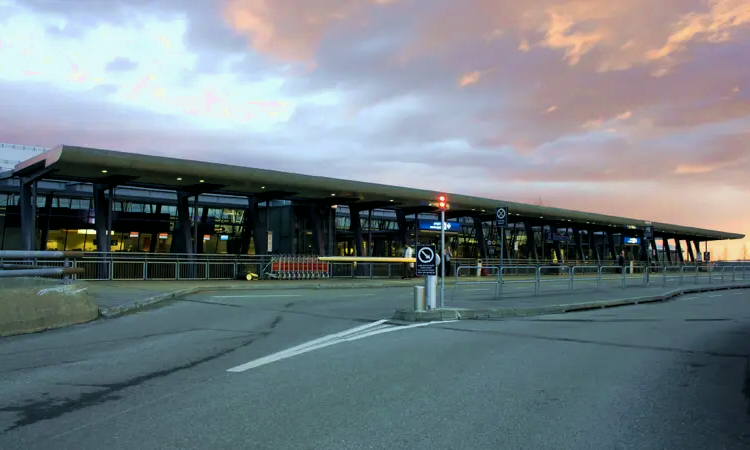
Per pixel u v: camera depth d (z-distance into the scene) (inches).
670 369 310.5
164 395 244.2
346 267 1210.6
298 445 183.0
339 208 1515.7
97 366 303.3
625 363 324.8
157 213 1275.8
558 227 1985.7
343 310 586.2
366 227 1574.8
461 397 244.2
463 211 1547.7
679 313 620.7
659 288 989.8
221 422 206.2
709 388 267.6
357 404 231.3
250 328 450.9
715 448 186.2
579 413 223.6
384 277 1256.8
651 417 219.9
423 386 262.5
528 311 594.9
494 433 197.6
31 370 292.7
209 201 1336.1
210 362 315.6
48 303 443.5
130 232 1240.2
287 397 241.1
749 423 213.3
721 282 1256.8
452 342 388.8
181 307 597.3
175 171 913.5
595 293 837.2
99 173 913.5
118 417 212.4
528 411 224.8
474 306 599.2
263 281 1043.9
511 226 1904.5
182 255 1037.2
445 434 195.6
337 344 376.8
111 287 780.6
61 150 795.4
